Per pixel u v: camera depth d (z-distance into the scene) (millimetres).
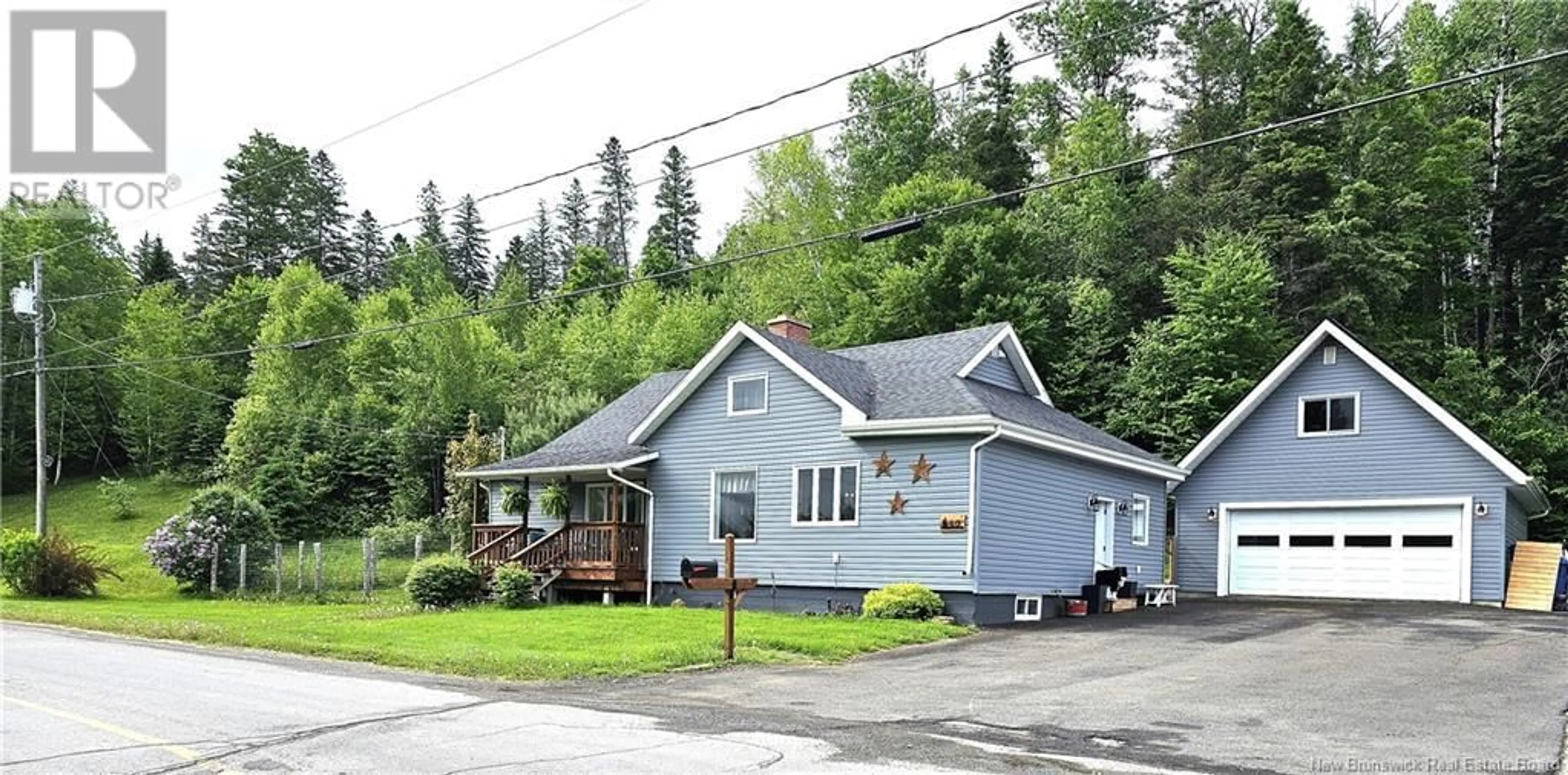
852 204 43188
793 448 20500
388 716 8859
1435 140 35656
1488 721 8953
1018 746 7781
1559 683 11078
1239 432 25453
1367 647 14164
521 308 52969
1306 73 36250
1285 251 33938
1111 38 47031
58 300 40469
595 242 82938
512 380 45406
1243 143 38844
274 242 64875
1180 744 7930
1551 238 36031
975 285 35156
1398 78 36875
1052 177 42906
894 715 9188
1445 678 11406
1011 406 20359
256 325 55656
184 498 48875
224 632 16031
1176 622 18047
